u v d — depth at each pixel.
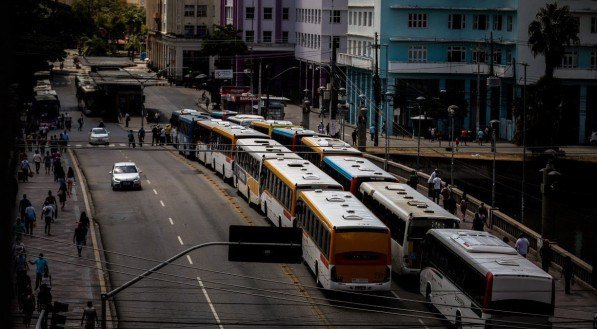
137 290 79.12
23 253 72.12
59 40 173.38
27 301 64.38
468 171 178.62
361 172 103.69
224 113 185.38
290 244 47.72
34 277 80.56
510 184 178.75
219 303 75.19
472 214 118.88
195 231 105.12
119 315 70.75
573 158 179.88
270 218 107.75
